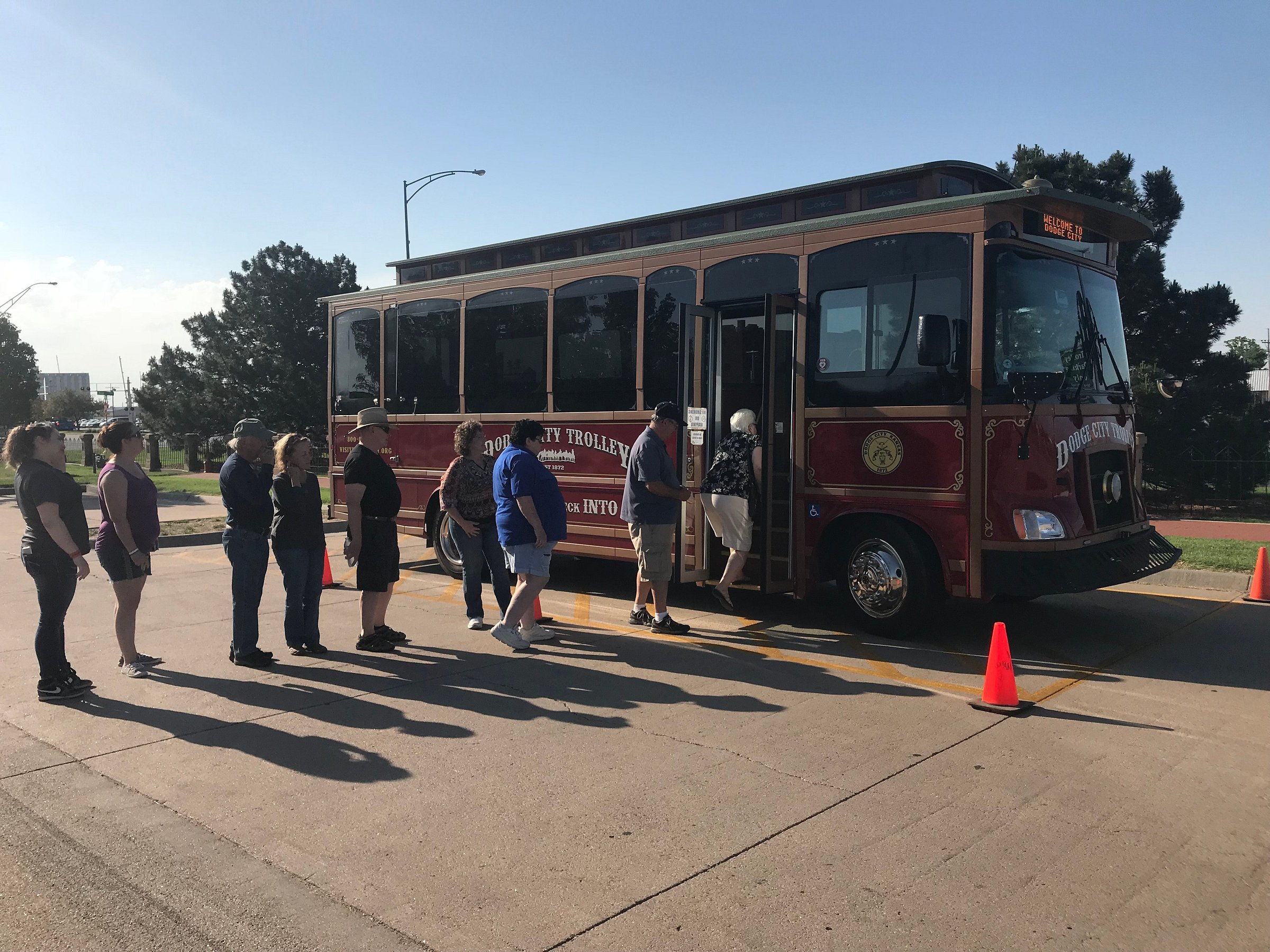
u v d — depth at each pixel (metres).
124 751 5.23
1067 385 7.28
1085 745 5.18
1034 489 6.90
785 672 6.76
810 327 7.92
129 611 6.77
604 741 5.33
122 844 4.09
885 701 6.02
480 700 6.14
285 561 7.24
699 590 10.27
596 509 9.48
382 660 7.23
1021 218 7.12
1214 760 4.94
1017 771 4.81
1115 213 7.56
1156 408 18.47
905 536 7.43
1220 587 9.98
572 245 10.73
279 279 34.09
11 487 29.05
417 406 11.41
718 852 3.94
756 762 4.98
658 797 4.52
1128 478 7.97
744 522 7.91
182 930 3.38
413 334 11.46
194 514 20.09
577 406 9.62
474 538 8.24
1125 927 3.34
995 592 6.91
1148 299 19.61
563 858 3.91
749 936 3.30
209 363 35.16
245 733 5.53
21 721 5.76
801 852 3.93
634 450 7.85
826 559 8.03
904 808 4.36
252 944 3.29
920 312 7.27
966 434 7.02
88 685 6.30
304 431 34.53
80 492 6.24
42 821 4.32
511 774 4.84
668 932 3.33
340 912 3.50
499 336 10.42
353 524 7.32
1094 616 8.62
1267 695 6.11
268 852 4.00
